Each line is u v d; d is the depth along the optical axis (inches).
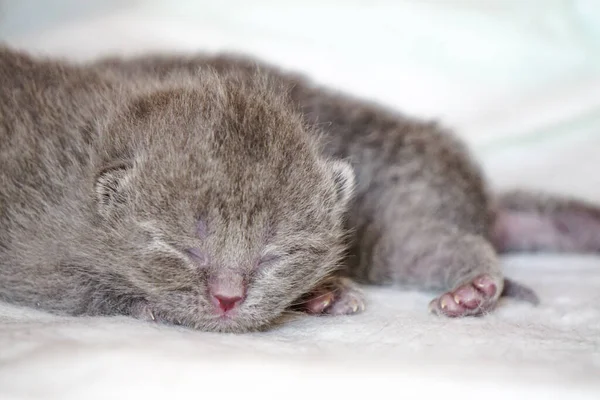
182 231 10.7
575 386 9.3
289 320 11.2
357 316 11.3
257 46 15.6
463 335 10.5
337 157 12.6
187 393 9.1
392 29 15.9
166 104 11.3
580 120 15.5
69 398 9.0
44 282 11.2
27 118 11.7
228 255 10.7
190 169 10.7
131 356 9.4
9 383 9.1
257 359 9.5
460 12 16.0
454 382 9.3
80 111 11.7
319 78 15.7
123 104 11.6
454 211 13.0
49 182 11.4
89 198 11.2
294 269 11.1
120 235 10.9
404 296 12.3
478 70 15.9
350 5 15.9
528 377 9.4
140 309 11.0
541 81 15.8
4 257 11.3
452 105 15.8
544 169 15.4
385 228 12.7
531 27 16.0
